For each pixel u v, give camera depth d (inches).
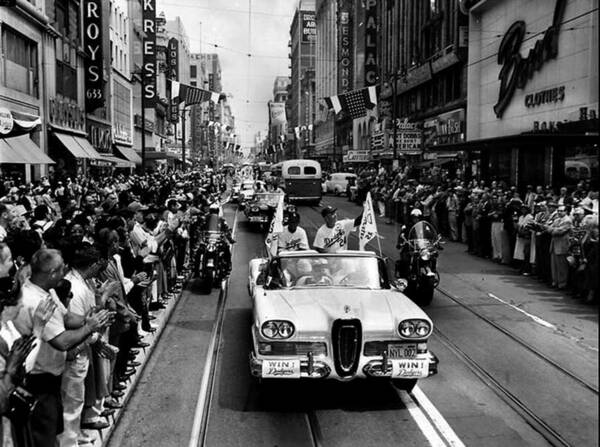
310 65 5546.3
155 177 1523.1
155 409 285.7
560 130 933.8
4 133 737.6
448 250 799.7
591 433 255.4
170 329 426.9
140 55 2549.2
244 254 781.3
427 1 1844.2
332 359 280.5
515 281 590.9
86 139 1565.0
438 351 371.2
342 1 3115.2
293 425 268.4
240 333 417.4
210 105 5364.2
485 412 280.1
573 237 515.8
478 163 1439.5
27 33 1154.0
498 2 1359.5
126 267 341.4
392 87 2164.1
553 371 334.0
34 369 191.8
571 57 1050.1
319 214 1305.4
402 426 266.2
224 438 255.3
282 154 6245.1
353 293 325.1
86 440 236.4
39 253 186.1
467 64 1507.1
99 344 236.2
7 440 167.0
